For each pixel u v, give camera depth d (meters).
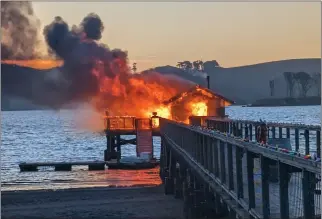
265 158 9.66
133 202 27.70
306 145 15.85
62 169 46.97
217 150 15.43
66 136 103.19
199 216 18.38
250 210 10.65
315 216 8.08
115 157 49.41
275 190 11.87
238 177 11.92
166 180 29.64
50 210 26.73
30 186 37.72
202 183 18.19
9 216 25.39
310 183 7.69
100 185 36.03
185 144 23.19
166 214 24.22
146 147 48.12
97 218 24.39
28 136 106.12
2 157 66.12
